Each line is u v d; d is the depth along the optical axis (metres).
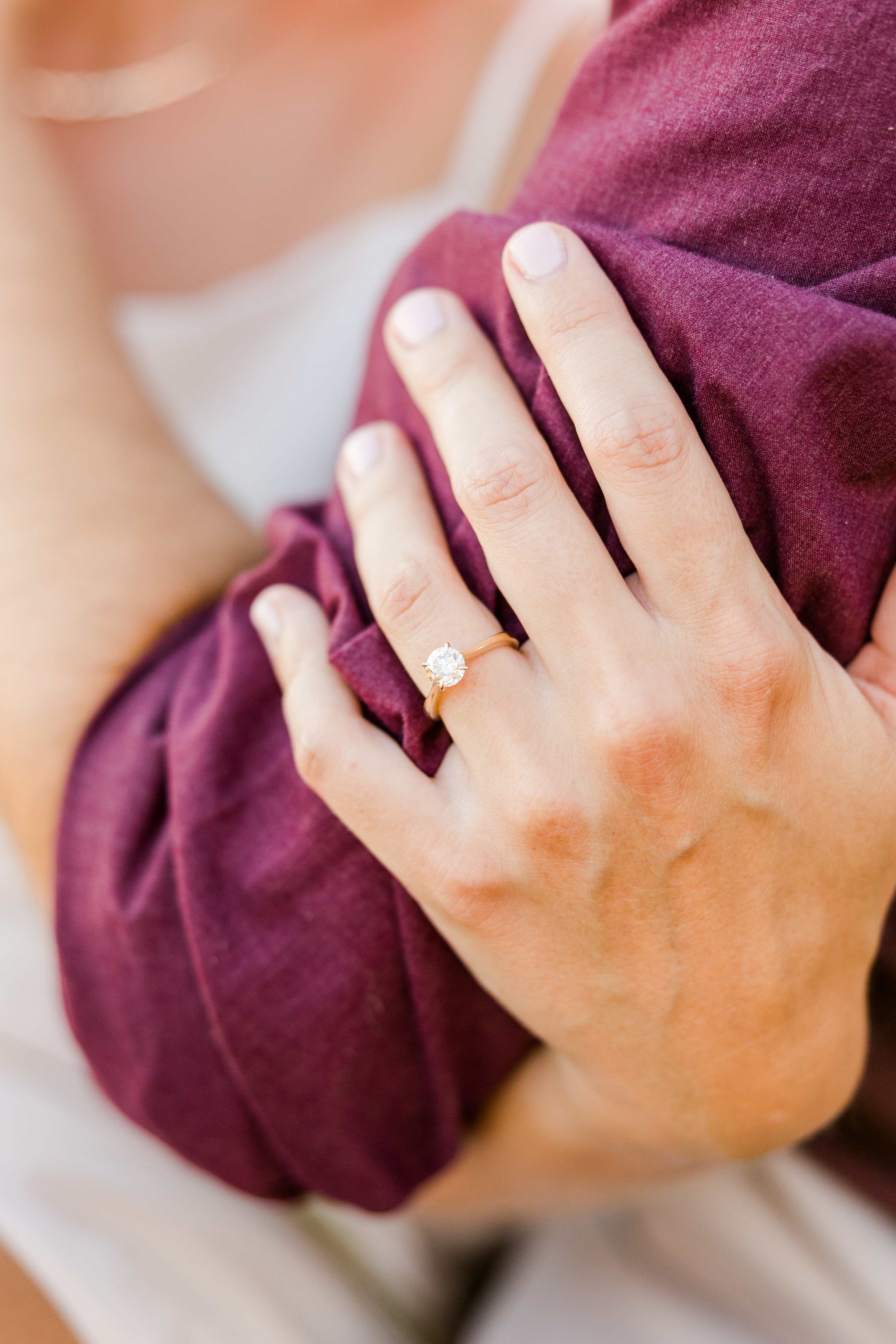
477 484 0.33
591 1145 0.39
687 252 0.33
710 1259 0.46
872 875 0.35
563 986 0.35
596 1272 0.47
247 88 0.56
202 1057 0.37
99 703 0.40
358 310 0.55
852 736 0.34
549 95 0.51
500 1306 0.49
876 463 0.33
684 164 0.34
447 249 0.36
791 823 0.34
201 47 0.58
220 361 0.57
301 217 0.57
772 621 0.33
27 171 0.52
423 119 0.54
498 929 0.35
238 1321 0.44
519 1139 0.40
